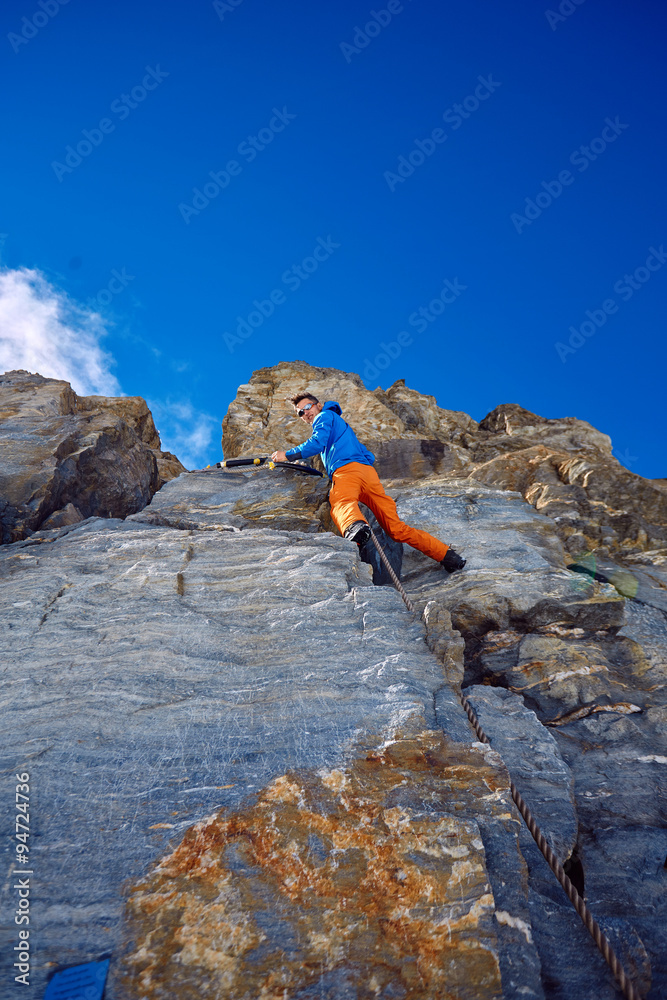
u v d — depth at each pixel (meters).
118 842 1.92
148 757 2.29
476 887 1.78
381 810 2.02
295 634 3.10
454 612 4.02
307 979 1.57
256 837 1.92
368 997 1.53
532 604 3.98
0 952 1.59
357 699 2.59
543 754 2.86
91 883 1.78
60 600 3.37
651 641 4.11
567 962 1.89
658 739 3.23
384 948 1.64
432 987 1.56
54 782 2.15
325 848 1.89
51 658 2.87
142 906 1.72
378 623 3.18
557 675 3.68
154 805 2.06
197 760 2.27
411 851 1.88
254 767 2.22
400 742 2.32
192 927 1.67
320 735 2.38
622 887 2.33
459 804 2.09
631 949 1.99
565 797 2.62
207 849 1.89
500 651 3.93
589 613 4.00
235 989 1.54
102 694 2.63
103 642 3.01
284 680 2.74
